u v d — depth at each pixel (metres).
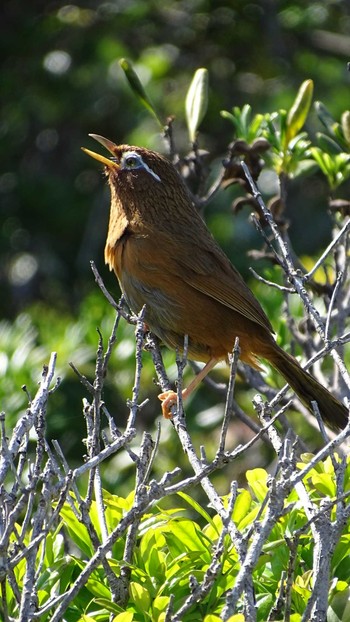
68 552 7.59
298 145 10.81
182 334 10.80
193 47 20.44
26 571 6.01
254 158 10.69
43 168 20.80
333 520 7.07
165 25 20.47
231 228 18.27
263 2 20.09
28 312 16.92
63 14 20.36
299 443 9.73
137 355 6.90
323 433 6.84
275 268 12.09
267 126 11.03
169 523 6.90
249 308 10.58
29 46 20.14
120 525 6.07
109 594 6.79
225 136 19.73
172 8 20.50
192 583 6.07
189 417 13.98
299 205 19.42
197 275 10.53
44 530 6.01
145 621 6.48
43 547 6.51
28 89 20.03
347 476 7.30
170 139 11.23
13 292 20.00
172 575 6.74
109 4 20.34
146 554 6.86
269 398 10.52
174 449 13.41
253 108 19.36
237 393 14.20
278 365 10.52
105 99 19.92
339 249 10.65
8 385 12.45
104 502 7.16
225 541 6.80
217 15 20.25
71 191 20.36
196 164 11.26
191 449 7.27
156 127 19.50
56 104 19.98
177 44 20.39
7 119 20.12
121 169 10.83
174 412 9.40
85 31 20.28
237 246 18.14
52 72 19.94
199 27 20.41
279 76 19.92
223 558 6.70
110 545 6.00
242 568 5.83
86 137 20.44
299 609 6.48
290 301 12.21
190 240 10.66
